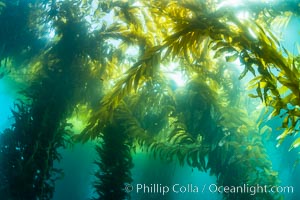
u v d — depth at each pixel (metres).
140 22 4.57
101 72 5.47
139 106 5.46
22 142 4.85
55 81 5.30
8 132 4.96
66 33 5.07
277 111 2.70
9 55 5.54
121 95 3.69
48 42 5.60
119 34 4.77
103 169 5.77
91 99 5.77
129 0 4.37
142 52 4.63
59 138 5.33
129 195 5.87
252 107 5.21
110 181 5.63
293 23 3.71
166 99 5.08
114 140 5.80
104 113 5.05
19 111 5.20
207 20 3.00
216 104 4.88
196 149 5.25
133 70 3.45
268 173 4.91
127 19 4.39
